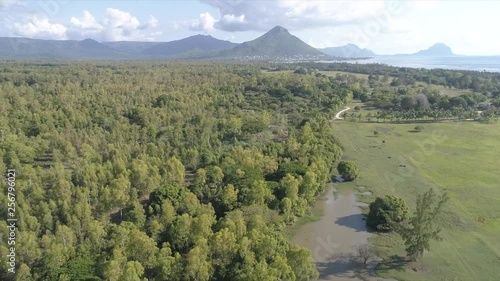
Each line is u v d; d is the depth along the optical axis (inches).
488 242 2775.6
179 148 4121.6
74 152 3831.2
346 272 2461.9
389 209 3058.6
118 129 4569.4
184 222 2500.0
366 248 2600.9
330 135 4992.6
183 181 3531.0
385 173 4207.7
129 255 2193.7
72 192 2933.1
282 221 2994.6
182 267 2118.6
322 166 3673.7
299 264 2180.1
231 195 2984.7
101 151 4055.1
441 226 3002.0
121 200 2903.5
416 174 4138.8
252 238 2292.1
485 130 5659.5
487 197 3528.5
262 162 3649.1
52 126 4549.7
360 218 3235.7
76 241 2491.4
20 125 4522.6
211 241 2252.7
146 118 5177.2
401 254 2659.9
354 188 3870.6
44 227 2588.6
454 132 5625.0
